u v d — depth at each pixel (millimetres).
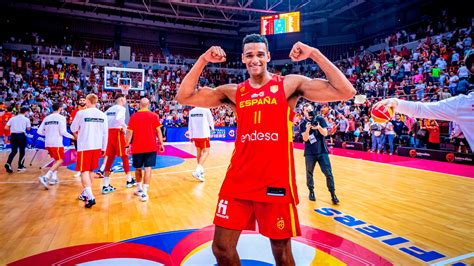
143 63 25422
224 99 2104
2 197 4984
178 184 6133
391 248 3033
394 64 15633
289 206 1707
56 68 21438
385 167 8203
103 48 26594
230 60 31547
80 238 3262
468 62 1744
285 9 25609
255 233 3455
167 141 16141
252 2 23859
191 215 4098
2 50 20828
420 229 3570
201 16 25250
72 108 16188
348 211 4262
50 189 5598
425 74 12930
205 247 3035
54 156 5875
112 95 20078
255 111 1778
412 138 10836
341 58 24844
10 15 23781
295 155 10992
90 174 4562
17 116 7387
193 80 1944
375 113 1959
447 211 4273
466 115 1672
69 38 25828
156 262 2695
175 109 19828
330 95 1710
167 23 28328
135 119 4840
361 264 2680
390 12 22219
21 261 2711
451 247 3062
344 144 13031
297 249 2996
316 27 27938
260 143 1728
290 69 26328
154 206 4527
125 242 3152
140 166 4918
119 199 4918
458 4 17953
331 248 3020
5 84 17516
